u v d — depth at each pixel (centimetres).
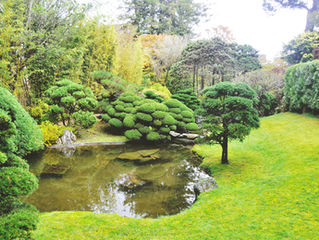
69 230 346
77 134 1135
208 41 2178
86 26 1438
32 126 284
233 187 500
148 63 2633
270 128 1044
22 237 204
